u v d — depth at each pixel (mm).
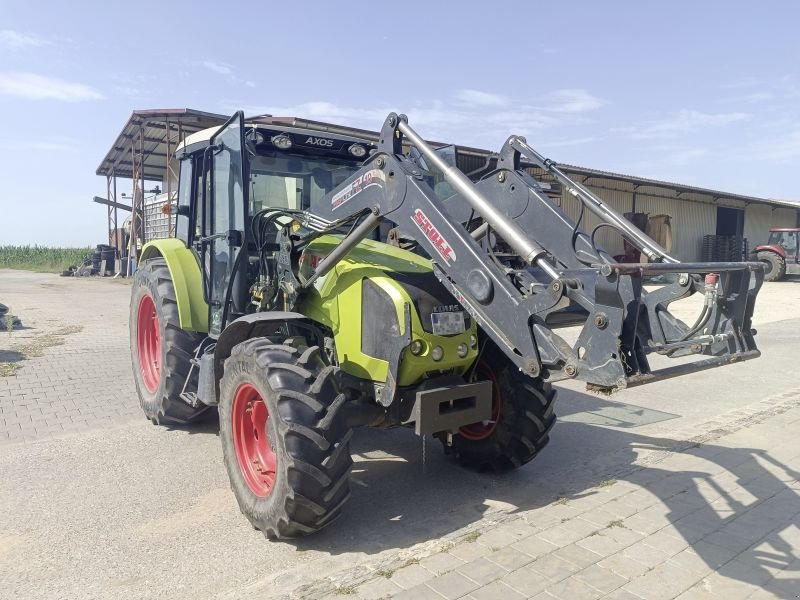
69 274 29547
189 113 16219
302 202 5168
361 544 3510
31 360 8406
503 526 3742
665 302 3453
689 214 26609
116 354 8914
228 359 3854
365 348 3779
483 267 3258
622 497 4195
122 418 5875
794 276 24359
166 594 2996
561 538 3588
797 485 4422
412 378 3719
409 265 4023
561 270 3010
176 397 5223
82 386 7043
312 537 3596
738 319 3279
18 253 43188
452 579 3121
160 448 5062
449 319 3730
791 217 33219
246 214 4395
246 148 4371
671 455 5055
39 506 3969
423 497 4191
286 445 3285
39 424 5652
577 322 3879
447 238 3416
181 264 5145
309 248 4207
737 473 4648
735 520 3859
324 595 2971
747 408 6559
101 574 3180
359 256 4098
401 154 3824
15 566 3250
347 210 4070
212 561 3316
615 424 5984
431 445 5277
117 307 14727
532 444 4367
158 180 27844
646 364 2814
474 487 4379
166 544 3502
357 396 3945
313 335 4191
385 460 4918
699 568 3273
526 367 3104
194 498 4129
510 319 3162
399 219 3684
